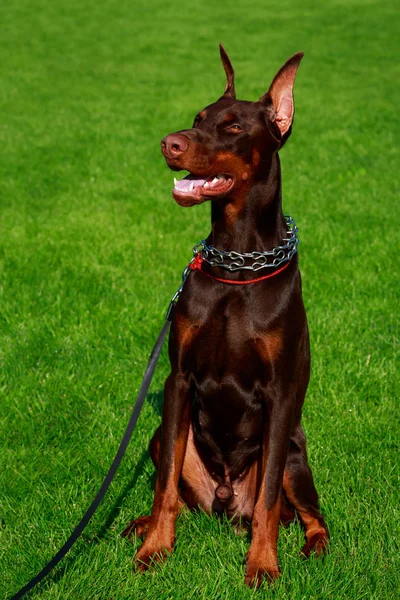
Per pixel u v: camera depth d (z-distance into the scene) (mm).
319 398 5129
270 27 26281
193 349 3594
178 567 3400
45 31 25750
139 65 21359
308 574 3338
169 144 3424
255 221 3615
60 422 4887
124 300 6801
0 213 9664
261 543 3400
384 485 4117
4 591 3285
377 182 11133
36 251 8117
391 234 8750
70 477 4277
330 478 4234
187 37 25062
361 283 7246
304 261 7883
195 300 3561
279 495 3449
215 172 3516
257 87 18500
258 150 3621
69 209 9891
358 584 3312
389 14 27625
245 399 3625
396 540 3615
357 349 5922
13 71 20297
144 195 10516
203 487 3875
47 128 14711
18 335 6090
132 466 4371
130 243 8453
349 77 19625
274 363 3516
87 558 3451
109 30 26078
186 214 9680
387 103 16812
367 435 4680
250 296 3514
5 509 3949
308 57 22047
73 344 5969
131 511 3941
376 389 5293
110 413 4926
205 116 3656
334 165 12086
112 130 14555
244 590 3254
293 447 3762
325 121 15141
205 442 3793
